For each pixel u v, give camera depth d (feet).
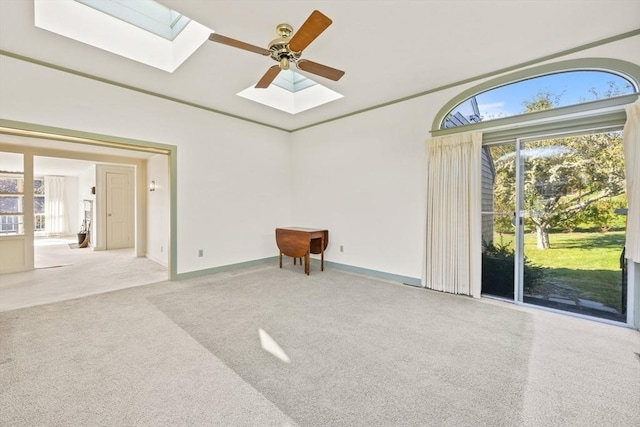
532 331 8.57
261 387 5.98
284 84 15.38
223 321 9.21
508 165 11.12
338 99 13.80
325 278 14.44
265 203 17.84
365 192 15.14
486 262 11.76
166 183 16.97
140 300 11.09
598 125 9.23
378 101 14.01
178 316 9.57
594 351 7.43
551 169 10.27
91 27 9.21
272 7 7.47
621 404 5.49
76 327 8.64
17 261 15.52
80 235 24.35
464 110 11.96
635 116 8.29
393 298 11.48
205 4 7.34
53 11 8.49
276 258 18.57
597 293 9.64
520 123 10.50
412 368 6.68
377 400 5.61
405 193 13.58
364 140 15.12
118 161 19.22
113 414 5.18
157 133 13.16
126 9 9.73
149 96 12.87
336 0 7.22
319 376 6.37
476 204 11.29
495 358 7.11
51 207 31.01
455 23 8.13
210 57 9.93
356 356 7.19
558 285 10.30
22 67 9.90
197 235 14.74
